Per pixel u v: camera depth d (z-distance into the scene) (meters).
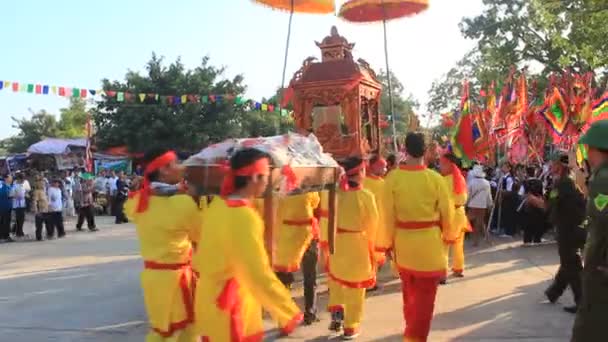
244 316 3.62
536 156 17.16
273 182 4.09
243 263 3.42
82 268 11.13
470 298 7.78
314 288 6.86
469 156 11.43
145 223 4.36
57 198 16.88
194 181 4.38
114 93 14.80
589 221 3.32
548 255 11.21
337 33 9.58
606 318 3.18
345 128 9.16
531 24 34.94
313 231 6.92
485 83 35.97
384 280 9.19
